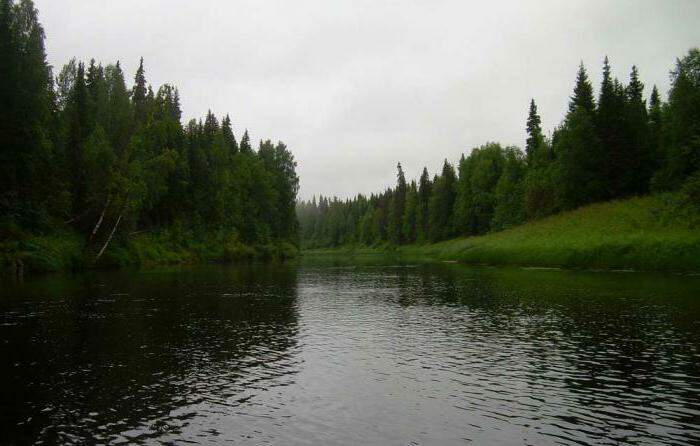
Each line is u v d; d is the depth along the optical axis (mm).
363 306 32562
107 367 17875
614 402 14156
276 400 14570
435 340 22219
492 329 24297
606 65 85062
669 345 20078
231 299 35875
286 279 53781
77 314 28547
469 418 13148
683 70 70938
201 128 118000
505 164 119062
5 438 11914
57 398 14695
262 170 121500
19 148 56656
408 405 14133
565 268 57344
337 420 13070
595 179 81562
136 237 80938
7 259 50750
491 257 72875
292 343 21797
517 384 15859
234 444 11609
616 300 31375
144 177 77438
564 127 92875
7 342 21656
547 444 11602
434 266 74188
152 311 29953
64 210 63906
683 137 68875
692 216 55906
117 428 12523
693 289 35000
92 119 79625
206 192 101688
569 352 19516
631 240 55219
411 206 172375
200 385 15945
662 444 11539
